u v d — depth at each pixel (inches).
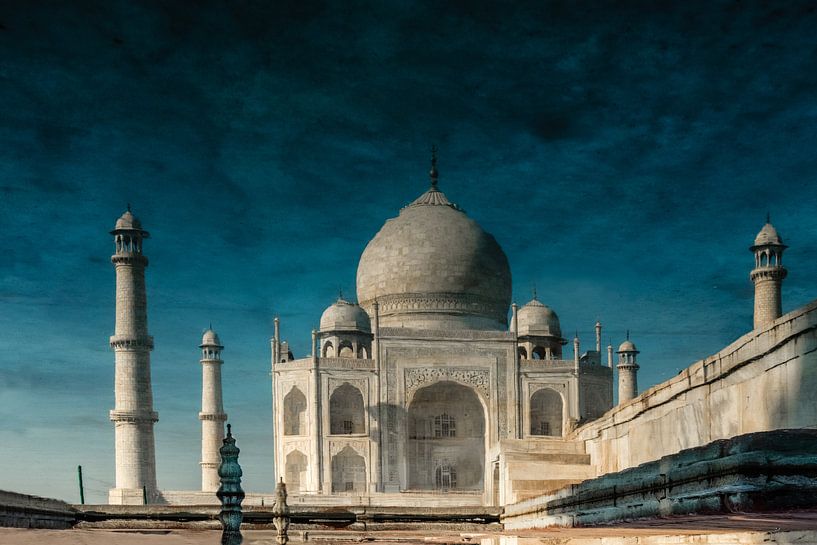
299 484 3833.7
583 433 2253.9
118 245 3868.1
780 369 1082.1
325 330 3976.4
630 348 4291.3
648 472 941.8
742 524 645.3
